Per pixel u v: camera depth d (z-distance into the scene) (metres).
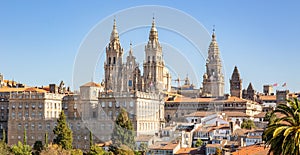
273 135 56.62
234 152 115.00
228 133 163.88
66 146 166.25
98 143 153.75
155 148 115.56
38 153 158.00
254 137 151.00
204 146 139.62
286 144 56.78
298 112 59.09
